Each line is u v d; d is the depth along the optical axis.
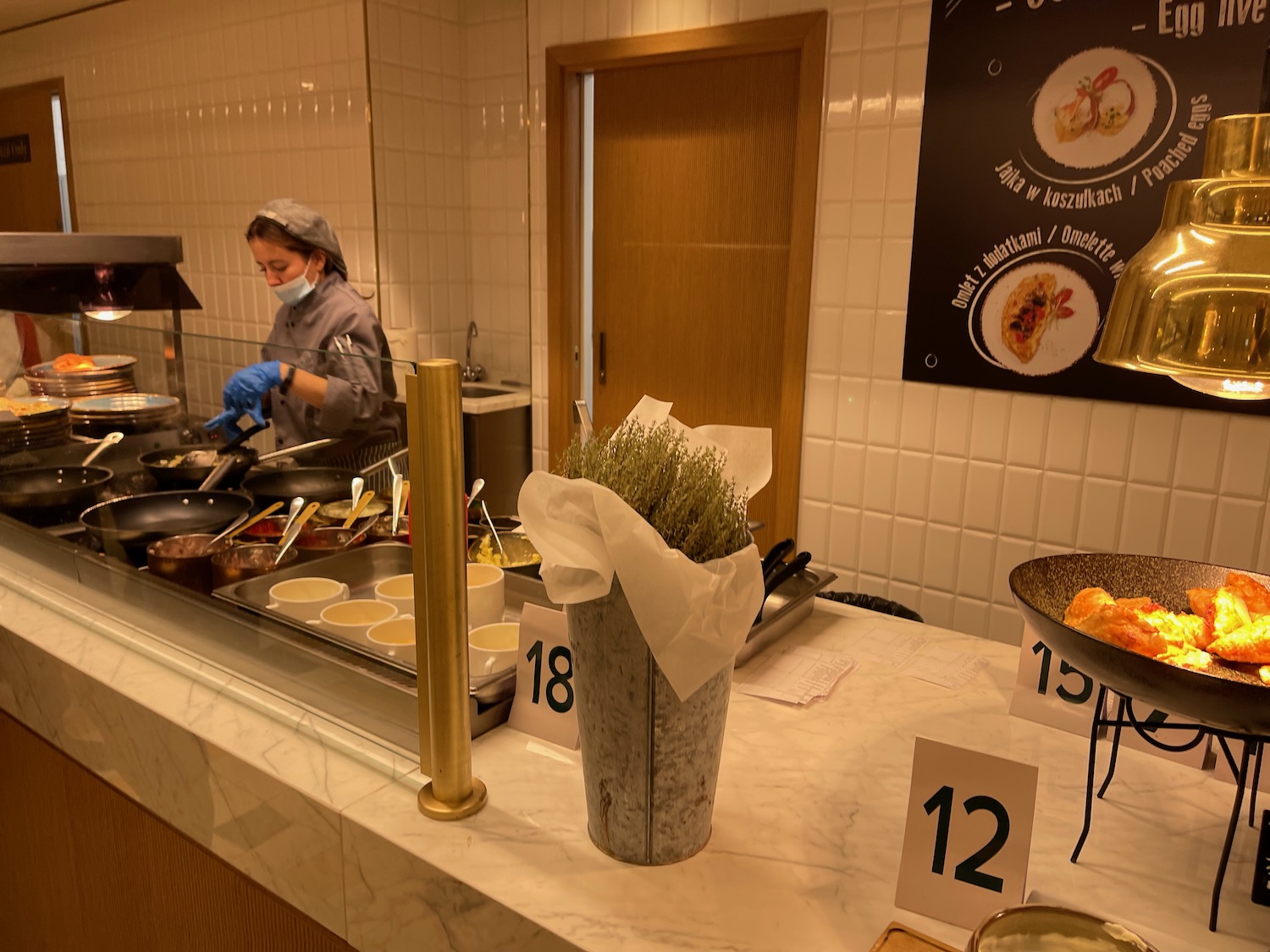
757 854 0.96
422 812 1.00
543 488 0.88
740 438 1.05
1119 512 2.46
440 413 0.89
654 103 3.14
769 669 1.36
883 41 2.57
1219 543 2.34
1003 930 0.69
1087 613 1.00
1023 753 1.15
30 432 1.68
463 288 4.02
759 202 2.98
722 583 0.86
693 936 0.84
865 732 1.20
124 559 1.44
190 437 1.60
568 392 3.49
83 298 2.39
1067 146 2.35
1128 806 1.05
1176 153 2.22
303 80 3.67
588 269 3.45
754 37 2.79
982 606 2.71
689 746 0.90
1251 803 1.06
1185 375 0.77
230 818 1.14
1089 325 2.40
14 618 1.48
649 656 0.85
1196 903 0.90
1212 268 0.77
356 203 3.66
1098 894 0.91
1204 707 0.81
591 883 0.91
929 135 2.54
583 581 0.85
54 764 1.44
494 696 1.18
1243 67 2.11
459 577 0.94
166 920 1.32
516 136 3.72
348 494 1.50
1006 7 2.37
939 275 2.60
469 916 0.91
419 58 3.64
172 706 1.21
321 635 1.18
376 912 1.00
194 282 4.30
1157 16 2.18
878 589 2.89
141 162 4.33
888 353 2.73
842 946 0.83
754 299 3.05
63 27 4.46
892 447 2.78
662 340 3.30
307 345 2.73
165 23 4.05
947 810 0.87
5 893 1.74
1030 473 2.57
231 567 1.41
